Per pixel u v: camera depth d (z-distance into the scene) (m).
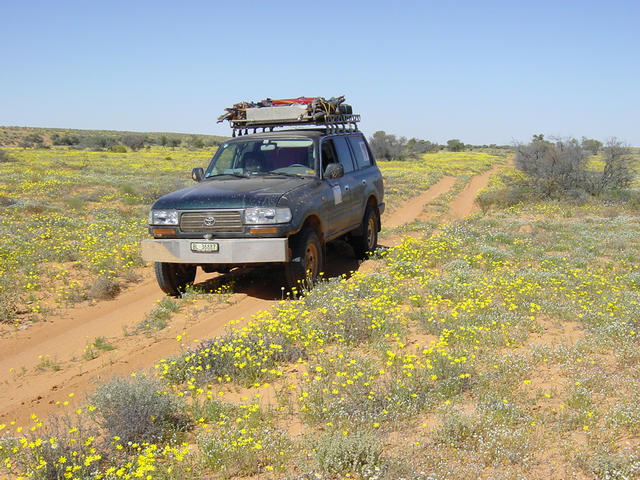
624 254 11.27
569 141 24.72
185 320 7.36
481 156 82.38
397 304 7.56
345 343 6.05
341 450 3.70
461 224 15.37
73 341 6.69
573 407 4.46
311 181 8.66
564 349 5.59
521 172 27.81
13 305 7.83
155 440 4.18
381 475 3.56
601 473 3.50
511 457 3.71
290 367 5.60
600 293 7.89
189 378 5.25
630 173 25.00
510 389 4.81
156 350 6.29
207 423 4.50
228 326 7.03
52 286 8.92
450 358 5.12
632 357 5.38
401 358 5.39
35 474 3.67
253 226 7.47
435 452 3.82
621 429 4.04
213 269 8.88
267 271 9.78
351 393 4.78
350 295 7.54
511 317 6.74
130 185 24.69
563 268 9.65
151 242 7.82
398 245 12.26
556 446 3.90
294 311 6.96
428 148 104.00
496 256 10.59
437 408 4.48
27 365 5.99
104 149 84.56
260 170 9.03
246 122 10.04
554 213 19.36
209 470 3.84
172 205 7.80
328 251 11.89
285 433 4.17
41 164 41.03
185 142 127.25
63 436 4.23
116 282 9.27
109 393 4.45
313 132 9.56
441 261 10.46
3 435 4.33
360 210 10.45
